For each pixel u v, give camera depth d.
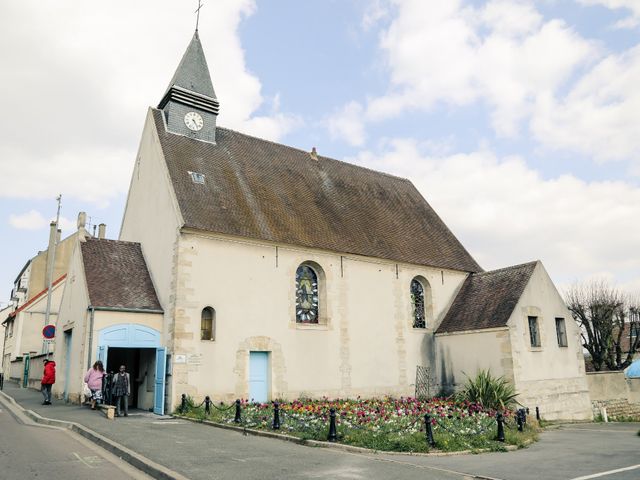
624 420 20.80
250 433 11.02
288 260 17.11
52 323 30.81
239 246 16.14
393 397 18.42
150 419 12.94
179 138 18.41
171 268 15.23
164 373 14.23
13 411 14.38
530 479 7.46
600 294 29.88
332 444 9.69
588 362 32.88
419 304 20.84
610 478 7.52
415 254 20.80
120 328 14.90
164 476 6.86
